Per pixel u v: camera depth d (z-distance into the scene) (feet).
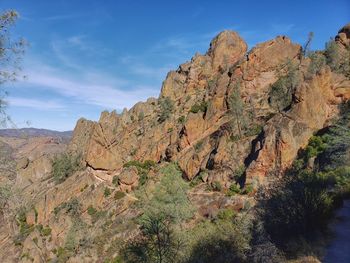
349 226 60.70
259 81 277.03
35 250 236.63
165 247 48.80
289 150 175.94
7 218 45.70
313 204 61.82
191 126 259.19
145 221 53.06
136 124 355.97
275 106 246.06
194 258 62.80
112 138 306.55
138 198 239.09
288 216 62.75
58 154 448.65
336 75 220.43
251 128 231.09
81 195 277.03
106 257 183.32
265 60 279.90
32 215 277.44
